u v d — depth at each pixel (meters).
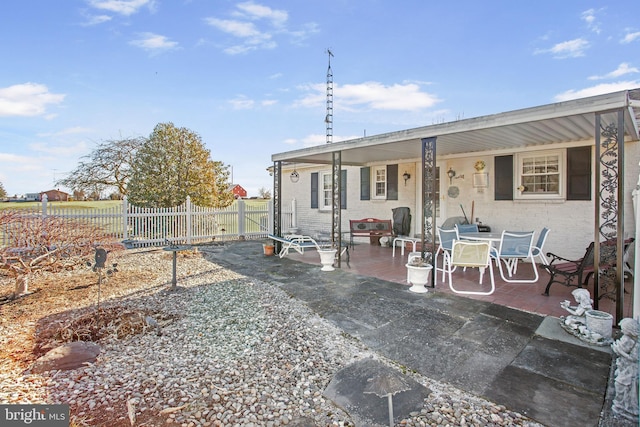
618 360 2.49
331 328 3.96
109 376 2.95
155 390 2.73
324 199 12.59
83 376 2.94
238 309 4.68
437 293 5.19
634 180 5.95
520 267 7.07
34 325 4.14
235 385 2.81
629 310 4.39
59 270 6.38
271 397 2.65
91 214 9.69
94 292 5.55
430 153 5.47
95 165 15.72
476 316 4.20
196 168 14.39
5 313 4.56
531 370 2.96
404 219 9.61
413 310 4.45
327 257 6.89
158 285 6.00
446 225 8.45
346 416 2.42
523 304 4.62
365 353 3.35
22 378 2.91
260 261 8.12
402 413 2.44
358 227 10.05
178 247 5.76
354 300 4.93
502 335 3.65
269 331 3.92
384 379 2.38
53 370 3.02
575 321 3.71
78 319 4.12
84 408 2.49
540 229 7.20
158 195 13.48
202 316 4.43
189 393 2.69
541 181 7.20
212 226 11.79
